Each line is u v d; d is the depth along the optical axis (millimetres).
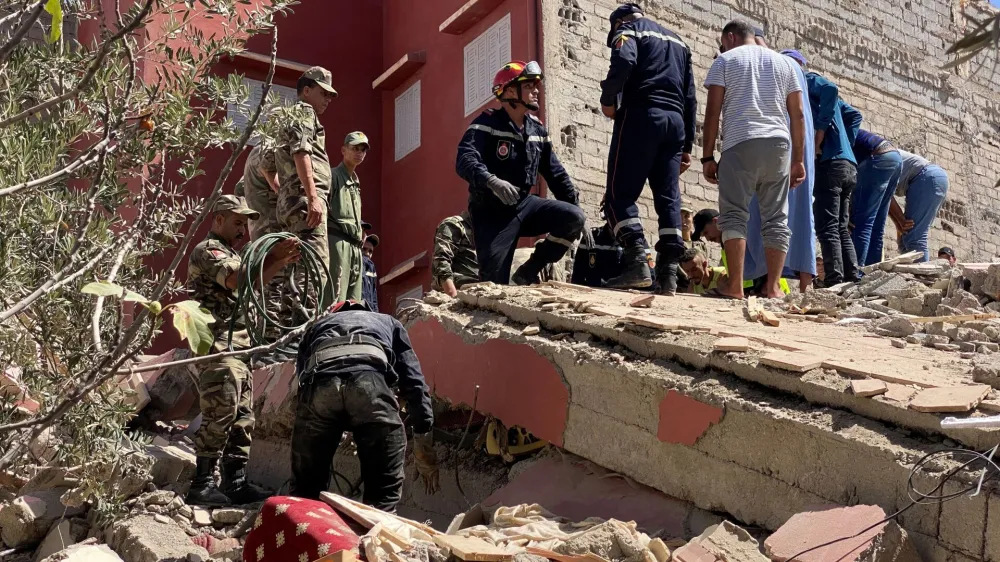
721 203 7332
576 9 13227
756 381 4410
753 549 3783
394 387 6043
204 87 4699
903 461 3664
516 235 7246
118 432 4820
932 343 5230
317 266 5355
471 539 4090
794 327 5598
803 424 4012
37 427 3830
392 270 14117
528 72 7246
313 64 14461
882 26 17000
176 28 4566
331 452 5098
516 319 5824
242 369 5977
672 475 4562
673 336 4883
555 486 5109
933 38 17766
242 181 8234
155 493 5590
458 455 6039
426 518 5910
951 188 17391
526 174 7305
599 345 5180
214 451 5840
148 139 4551
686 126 7684
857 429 3893
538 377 5312
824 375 4227
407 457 6238
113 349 3711
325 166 7598
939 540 3518
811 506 3891
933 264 7086
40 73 4445
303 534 4000
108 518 5258
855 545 3514
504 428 5695
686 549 3822
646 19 7594
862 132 9797
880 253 10070
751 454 4223
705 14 14742
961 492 3455
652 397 4688
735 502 4270
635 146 7277
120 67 4504
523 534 4320
